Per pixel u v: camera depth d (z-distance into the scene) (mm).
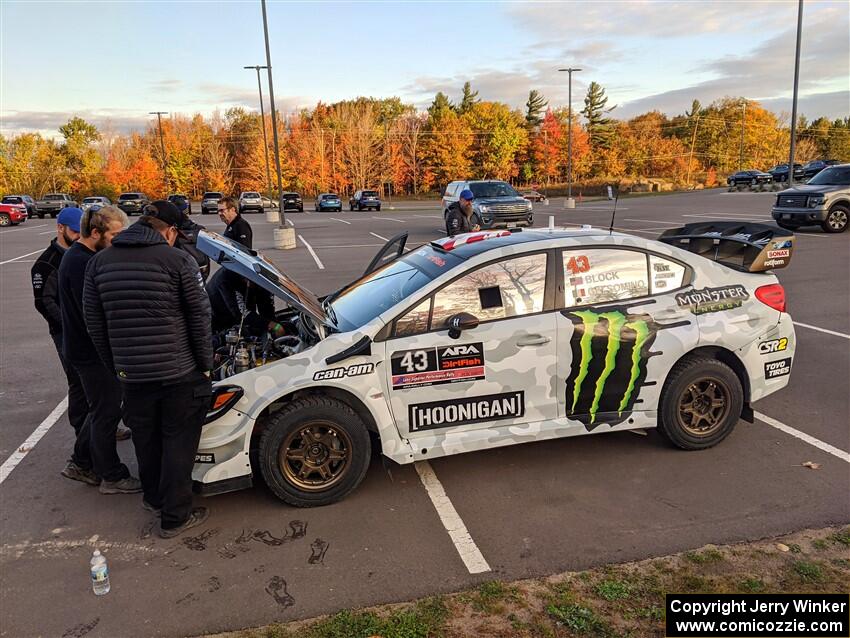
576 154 85312
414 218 34781
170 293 3320
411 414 3930
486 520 3725
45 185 74688
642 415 4352
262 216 42781
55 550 3523
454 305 3982
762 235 4742
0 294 11844
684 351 4309
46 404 5855
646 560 3277
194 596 3086
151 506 3795
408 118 92500
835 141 114750
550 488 4082
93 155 79688
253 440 3893
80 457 4254
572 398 4191
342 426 3807
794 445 4621
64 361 4309
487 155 83438
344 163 80188
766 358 4574
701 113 111250
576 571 3209
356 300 4523
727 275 4551
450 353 3914
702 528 3572
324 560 3363
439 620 2838
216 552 3465
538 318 4074
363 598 3039
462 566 3283
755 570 3156
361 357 3805
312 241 21484
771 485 4047
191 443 3576
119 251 3297
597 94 91688
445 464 4461
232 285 4988
